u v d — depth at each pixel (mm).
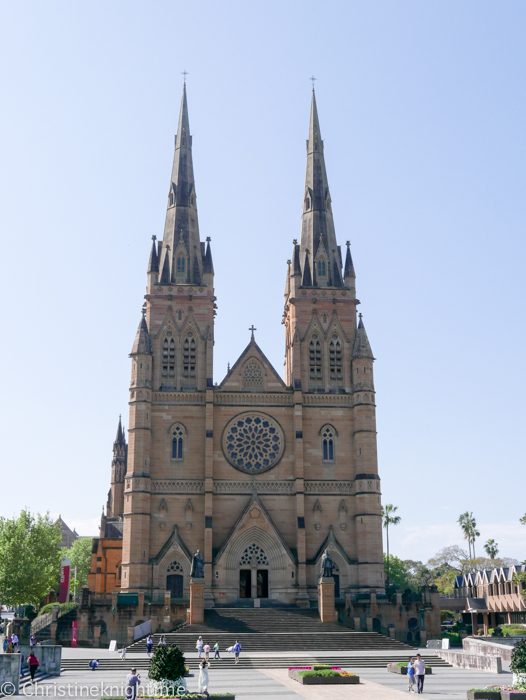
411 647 78062
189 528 95125
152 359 100688
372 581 93062
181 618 86188
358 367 100938
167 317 102625
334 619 84875
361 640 78312
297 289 104688
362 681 52094
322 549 95125
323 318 104312
